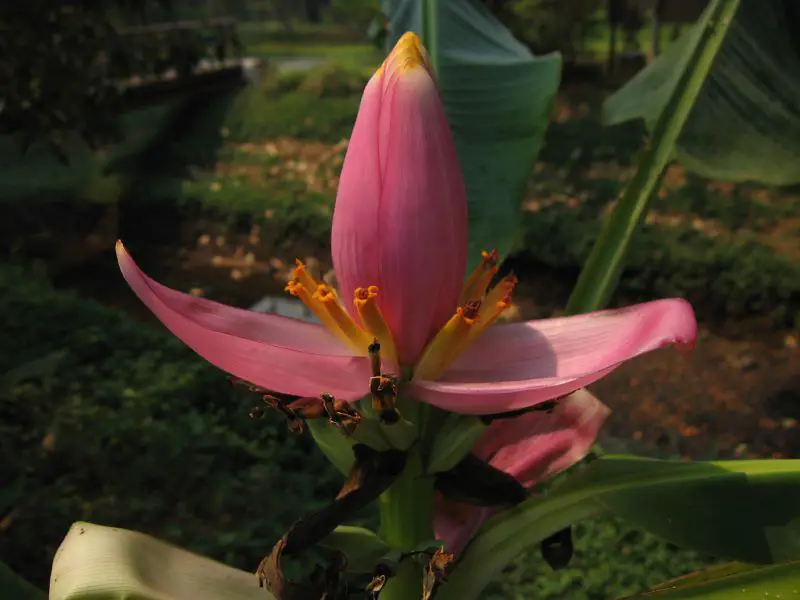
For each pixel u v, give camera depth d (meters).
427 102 0.23
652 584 0.90
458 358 0.26
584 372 0.24
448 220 0.24
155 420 1.16
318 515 0.25
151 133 2.90
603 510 0.28
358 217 0.24
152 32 2.54
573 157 2.89
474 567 0.28
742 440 1.31
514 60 0.39
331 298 0.24
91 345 1.37
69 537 0.26
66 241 2.17
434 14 0.41
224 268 2.08
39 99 1.79
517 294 1.87
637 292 1.85
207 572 0.26
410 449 0.26
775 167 0.40
